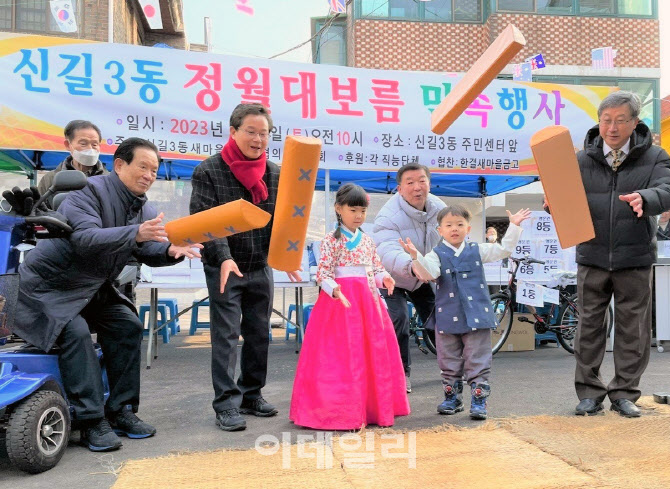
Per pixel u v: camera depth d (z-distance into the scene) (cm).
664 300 601
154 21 1030
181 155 551
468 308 327
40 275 270
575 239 246
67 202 273
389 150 605
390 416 308
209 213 228
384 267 374
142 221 297
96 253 256
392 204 402
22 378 249
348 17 1391
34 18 980
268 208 324
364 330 316
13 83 510
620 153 322
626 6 1359
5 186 854
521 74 987
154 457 259
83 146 359
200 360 562
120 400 298
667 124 1591
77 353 271
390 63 1313
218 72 561
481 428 295
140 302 1077
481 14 1348
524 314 628
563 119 652
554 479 220
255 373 337
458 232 339
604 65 1154
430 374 482
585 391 332
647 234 321
